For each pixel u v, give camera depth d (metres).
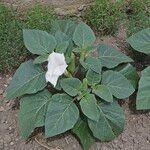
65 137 0.90
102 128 0.87
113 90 0.89
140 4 1.07
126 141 0.90
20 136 0.91
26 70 0.90
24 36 0.92
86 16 1.05
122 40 1.06
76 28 0.95
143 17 1.05
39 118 0.87
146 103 0.88
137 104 0.88
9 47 0.97
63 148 0.89
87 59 0.90
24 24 1.00
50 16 1.01
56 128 0.84
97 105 0.87
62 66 0.85
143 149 0.89
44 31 0.93
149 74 0.90
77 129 0.88
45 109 0.88
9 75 1.00
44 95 0.89
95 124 0.87
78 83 0.88
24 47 0.98
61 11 1.05
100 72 0.89
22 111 0.88
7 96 0.88
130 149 0.89
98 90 0.88
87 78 0.89
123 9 1.07
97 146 0.89
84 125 0.88
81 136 0.87
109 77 0.90
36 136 0.90
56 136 0.90
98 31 1.06
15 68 1.00
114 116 0.88
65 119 0.85
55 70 0.84
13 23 0.99
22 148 0.89
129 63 0.95
